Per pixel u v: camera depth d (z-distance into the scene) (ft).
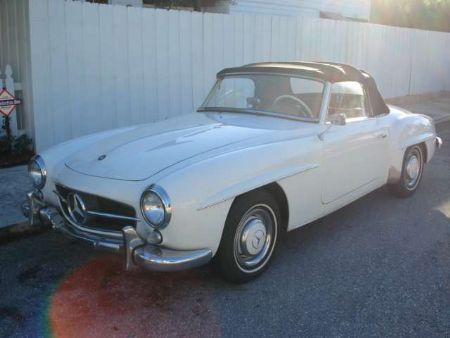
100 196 11.24
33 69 22.50
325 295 12.09
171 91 28.14
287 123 14.39
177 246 10.73
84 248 14.75
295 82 15.21
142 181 11.05
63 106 23.81
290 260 13.99
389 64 47.16
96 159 12.50
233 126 14.10
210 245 11.18
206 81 29.86
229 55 31.07
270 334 10.48
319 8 54.08
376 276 13.10
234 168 11.53
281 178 12.51
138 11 25.89
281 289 12.35
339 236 15.79
